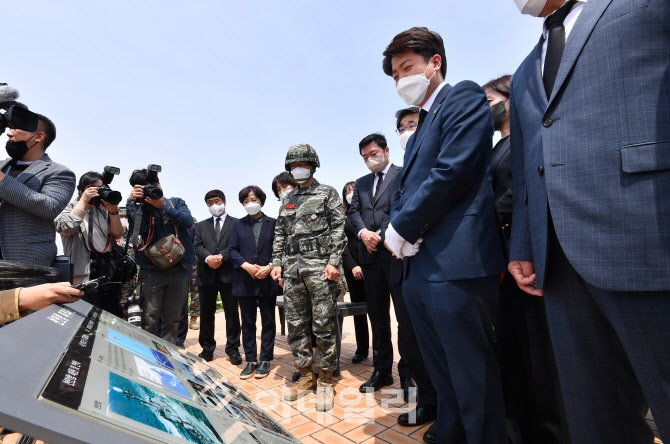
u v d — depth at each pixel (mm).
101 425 448
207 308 4574
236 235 4117
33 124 2150
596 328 1210
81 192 3877
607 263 1065
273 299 3949
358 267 4254
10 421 367
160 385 703
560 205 1194
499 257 1738
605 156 1107
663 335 1000
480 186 1755
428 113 1997
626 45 1104
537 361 1951
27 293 993
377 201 3652
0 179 2172
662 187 1012
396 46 1998
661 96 1046
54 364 539
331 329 3178
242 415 834
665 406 1004
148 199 3344
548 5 1396
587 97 1170
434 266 1728
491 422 1612
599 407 1205
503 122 2398
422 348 1960
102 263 3074
